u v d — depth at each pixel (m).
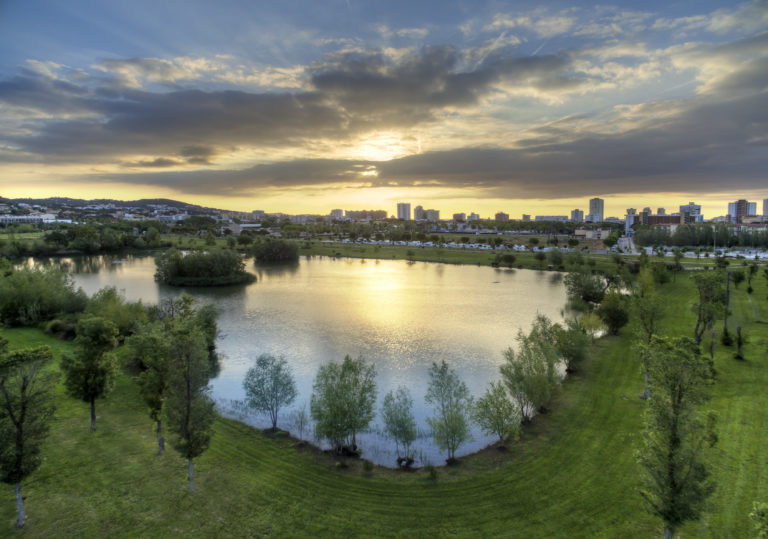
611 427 47.50
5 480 29.44
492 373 72.44
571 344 64.56
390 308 122.62
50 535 30.20
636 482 37.00
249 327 102.06
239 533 31.27
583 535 31.12
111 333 45.88
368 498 36.12
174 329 41.41
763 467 37.47
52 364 63.28
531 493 36.47
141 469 39.09
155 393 40.53
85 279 169.62
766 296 104.25
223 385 67.19
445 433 42.44
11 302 90.12
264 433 49.09
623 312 86.19
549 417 51.16
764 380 56.12
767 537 22.05
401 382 68.75
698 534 30.27
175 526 31.73
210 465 40.44
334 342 90.31
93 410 46.00
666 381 27.52
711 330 69.06
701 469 26.34
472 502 35.47
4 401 29.36
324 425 43.88
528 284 164.75
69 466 38.94
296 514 33.69
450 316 113.06
